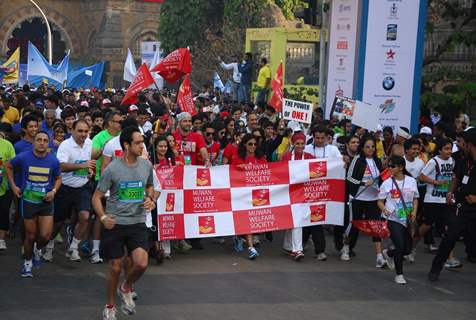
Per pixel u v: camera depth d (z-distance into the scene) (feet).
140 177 30.37
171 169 41.78
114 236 30.01
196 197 42.50
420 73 59.93
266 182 43.57
